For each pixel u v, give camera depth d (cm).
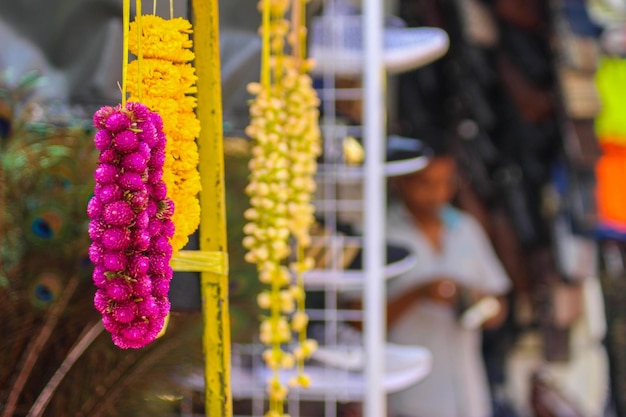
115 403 188
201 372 195
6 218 186
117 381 188
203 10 165
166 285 148
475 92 380
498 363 411
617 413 436
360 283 255
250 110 195
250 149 217
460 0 374
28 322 185
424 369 282
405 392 369
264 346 244
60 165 188
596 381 426
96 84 196
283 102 200
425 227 366
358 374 253
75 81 196
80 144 188
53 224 186
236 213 214
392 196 373
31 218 186
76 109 196
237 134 205
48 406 186
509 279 403
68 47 196
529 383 417
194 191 160
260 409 254
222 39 200
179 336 191
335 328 262
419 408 367
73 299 187
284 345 255
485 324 382
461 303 363
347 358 253
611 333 435
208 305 170
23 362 185
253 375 248
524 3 389
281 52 199
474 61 379
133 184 145
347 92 272
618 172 420
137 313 146
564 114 398
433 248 366
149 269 147
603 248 436
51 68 196
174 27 157
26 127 189
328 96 253
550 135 399
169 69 157
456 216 374
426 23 364
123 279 145
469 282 371
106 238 144
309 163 202
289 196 199
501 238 399
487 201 397
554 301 405
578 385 423
